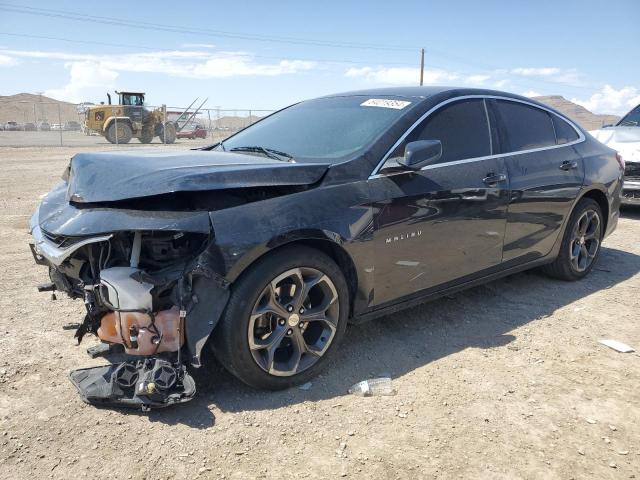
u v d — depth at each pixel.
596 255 5.23
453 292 3.95
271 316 3.00
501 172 4.04
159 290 2.76
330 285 3.13
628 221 8.03
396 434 2.71
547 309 4.39
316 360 3.17
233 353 2.84
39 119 48.09
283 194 3.04
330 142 3.64
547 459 2.54
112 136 30.67
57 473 2.39
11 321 3.99
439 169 3.67
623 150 8.02
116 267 2.81
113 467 2.43
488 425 2.79
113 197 2.81
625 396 3.09
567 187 4.61
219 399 2.98
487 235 3.98
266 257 2.89
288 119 4.29
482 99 4.21
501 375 3.31
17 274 5.09
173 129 32.50
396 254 3.41
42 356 3.46
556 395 3.09
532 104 4.68
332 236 3.06
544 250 4.61
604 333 3.95
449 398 3.04
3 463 2.45
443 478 2.40
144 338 2.74
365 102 4.03
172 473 2.40
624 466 2.50
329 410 2.90
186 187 2.73
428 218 3.53
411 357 3.53
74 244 2.79
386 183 3.35
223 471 2.42
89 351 3.44
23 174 13.48
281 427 2.74
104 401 2.84
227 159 3.31
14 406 2.90
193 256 2.81
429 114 3.75
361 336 3.82
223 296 2.79
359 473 2.42
